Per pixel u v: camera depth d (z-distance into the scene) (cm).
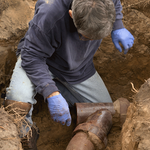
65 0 130
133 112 131
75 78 192
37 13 136
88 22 109
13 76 162
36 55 145
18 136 129
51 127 230
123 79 262
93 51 185
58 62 173
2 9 212
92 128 153
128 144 123
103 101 216
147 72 245
